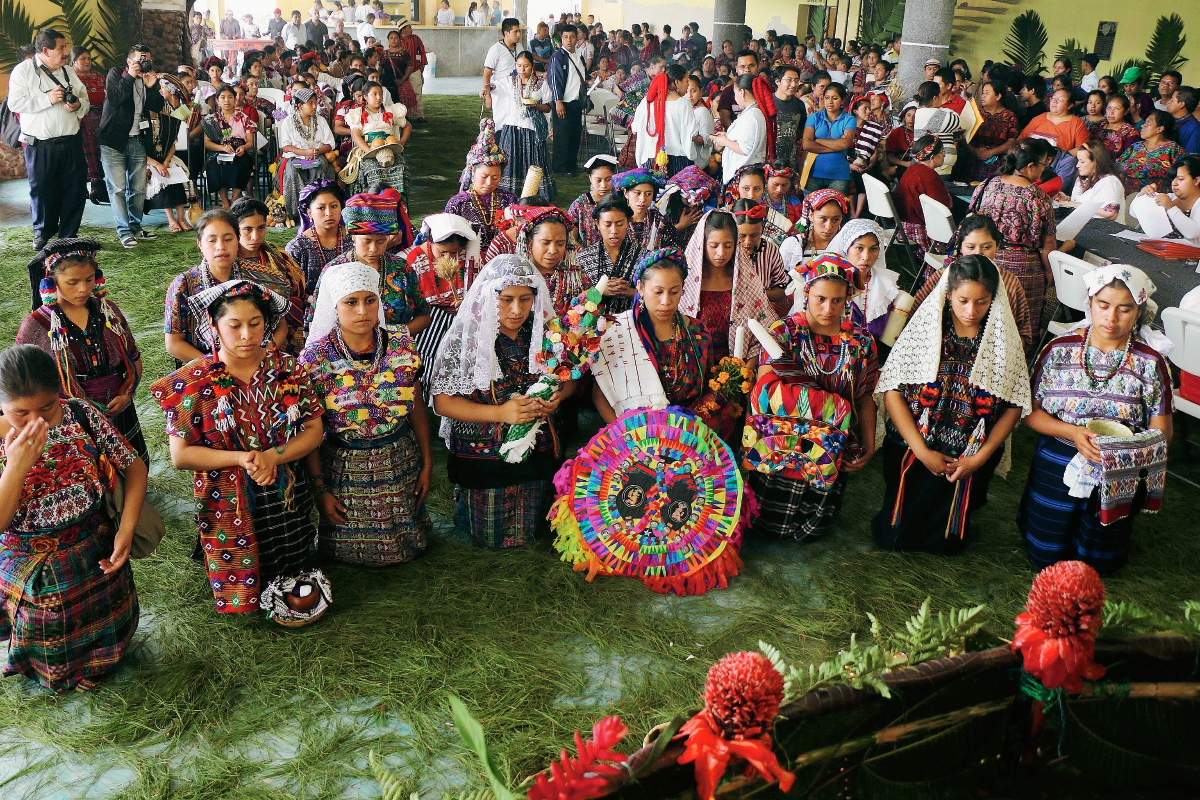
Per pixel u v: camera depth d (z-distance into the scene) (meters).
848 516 4.70
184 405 3.41
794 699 2.08
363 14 29.11
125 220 8.84
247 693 3.31
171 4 14.10
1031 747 2.40
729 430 4.48
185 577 3.96
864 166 9.12
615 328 4.15
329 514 3.96
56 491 3.07
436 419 5.51
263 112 10.95
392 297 4.66
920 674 2.19
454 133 16.69
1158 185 8.17
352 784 2.93
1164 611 3.92
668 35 22.98
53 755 3.00
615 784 1.85
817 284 4.02
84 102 8.58
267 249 4.55
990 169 8.94
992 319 3.91
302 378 3.59
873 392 4.23
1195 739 2.51
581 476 3.99
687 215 5.93
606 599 3.92
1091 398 3.95
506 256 3.85
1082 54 17.77
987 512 4.75
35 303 4.27
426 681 3.39
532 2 33.84
